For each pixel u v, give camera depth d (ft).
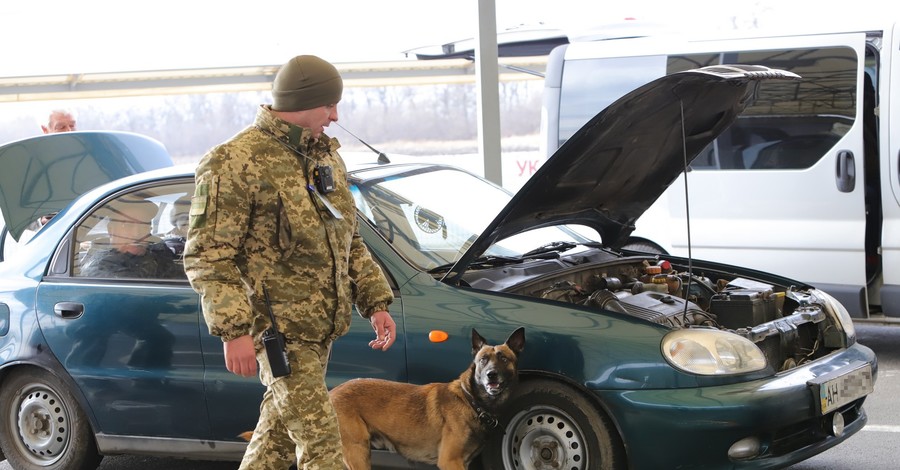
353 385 14.17
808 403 13.57
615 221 18.19
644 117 14.62
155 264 16.12
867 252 25.76
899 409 20.18
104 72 45.44
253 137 11.12
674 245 28.37
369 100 65.98
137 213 16.52
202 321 15.38
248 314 10.75
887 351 26.16
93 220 16.87
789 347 15.44
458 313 14.26
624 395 13.32
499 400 13.51
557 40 40.98
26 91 44.78
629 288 16.71
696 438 13.04
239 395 15.14
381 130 66.18
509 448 14.23
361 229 15.03
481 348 13.53
